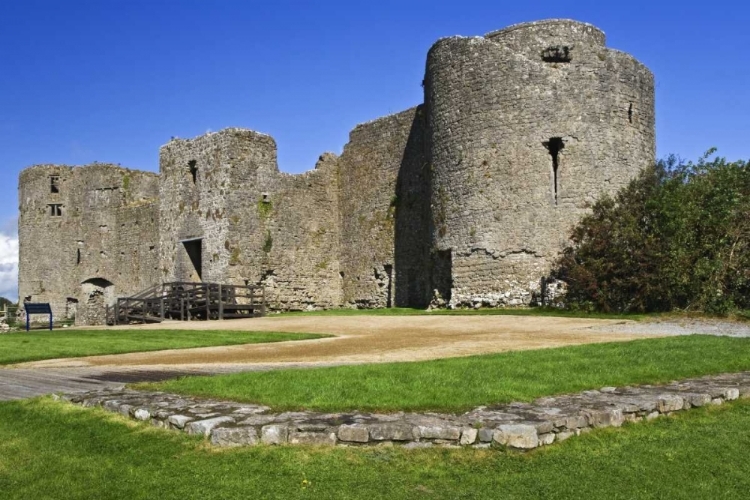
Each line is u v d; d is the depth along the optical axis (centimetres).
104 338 1817
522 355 1104
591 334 1527
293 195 3175
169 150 3272
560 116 2342
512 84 2373
